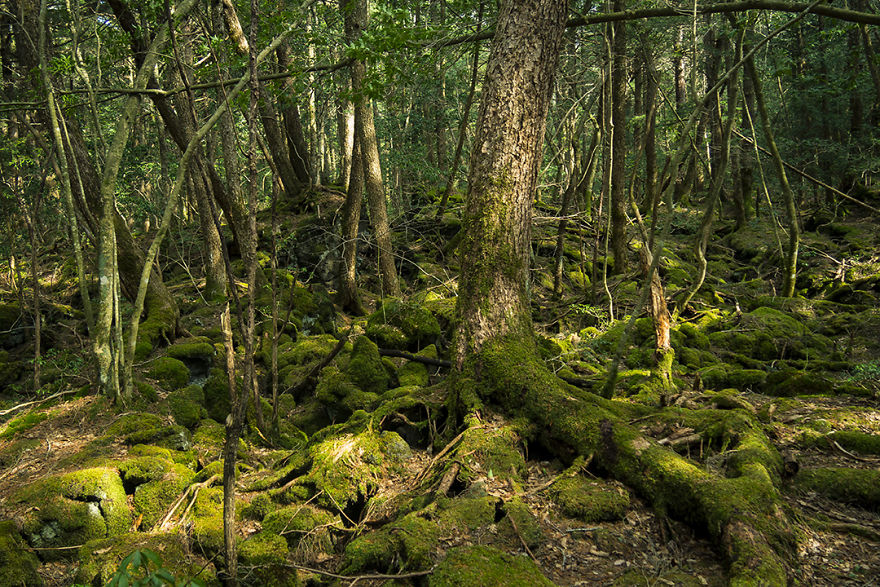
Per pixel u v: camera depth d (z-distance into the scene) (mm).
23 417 6828
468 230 5387
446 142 22719
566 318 11430
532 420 4875
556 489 4242
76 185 8562
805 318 10906
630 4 11750
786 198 11164
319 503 4789
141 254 9609
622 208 13547
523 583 3148
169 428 6301
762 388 6969
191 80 10195
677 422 4809
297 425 7688
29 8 8023
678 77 21156
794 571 3240
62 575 4496
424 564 3572
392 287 12984
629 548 3709
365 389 8008
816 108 19047
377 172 12477
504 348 5145
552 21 5219
